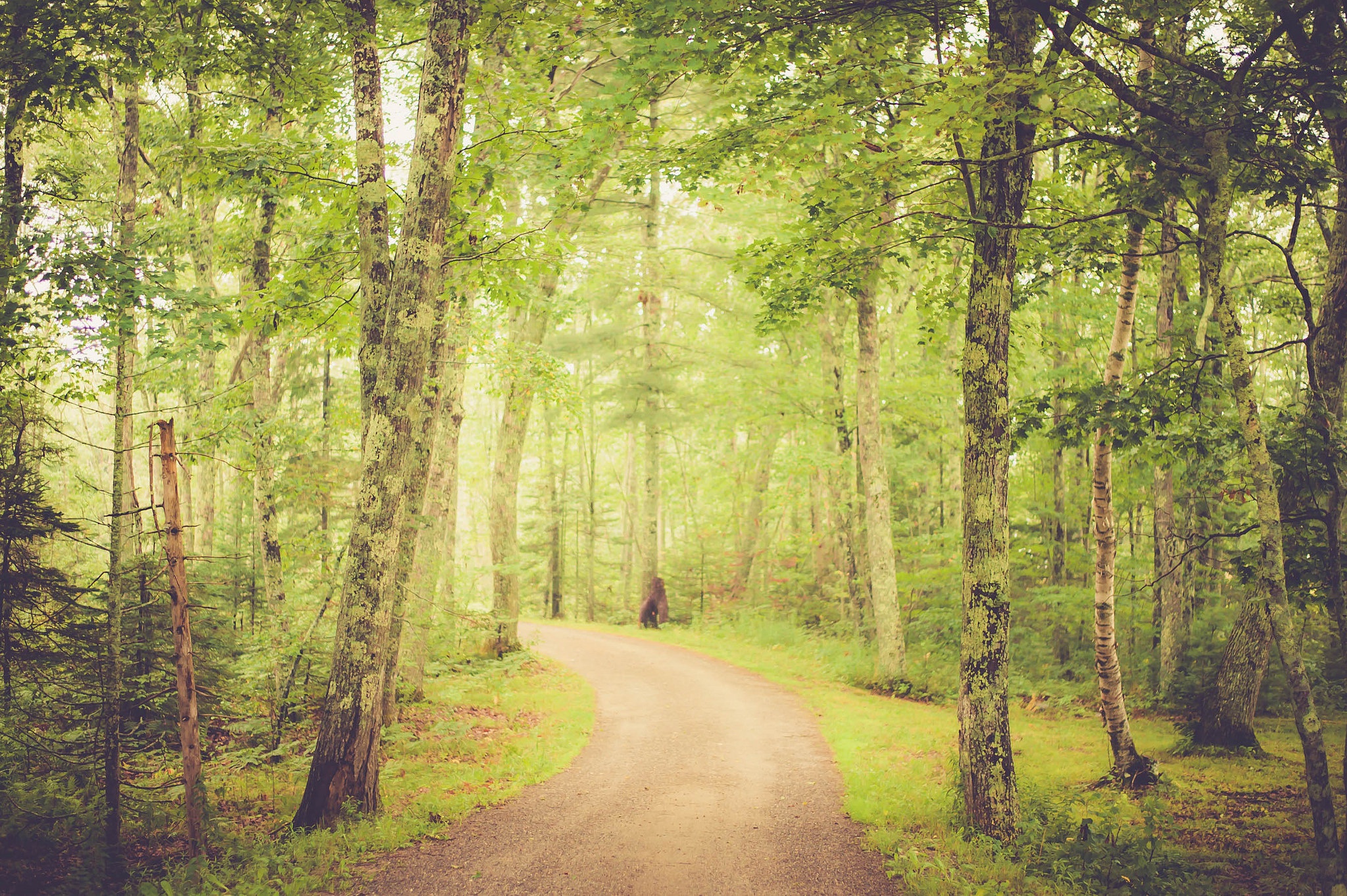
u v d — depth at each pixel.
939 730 12.27
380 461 8.14
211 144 9.23
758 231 18.58
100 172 13.15
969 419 7.73
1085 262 9.84
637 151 8.73
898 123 7.66
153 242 9.55
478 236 10.17
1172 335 9.25
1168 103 7.34
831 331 20.86
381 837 7.27
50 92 8.27
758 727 12.72
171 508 6.68
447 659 14.90
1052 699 15.41
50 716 7.30
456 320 12.29
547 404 14.35
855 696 15.59
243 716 10.20
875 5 7.49
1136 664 17.42
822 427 22.44
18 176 8.38
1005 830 7.28
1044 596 18.25
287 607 11.08
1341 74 6.86
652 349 26.45
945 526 21.53
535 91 9.73
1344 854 5.64
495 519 18.91
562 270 10.73
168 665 8.72
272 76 9.69
